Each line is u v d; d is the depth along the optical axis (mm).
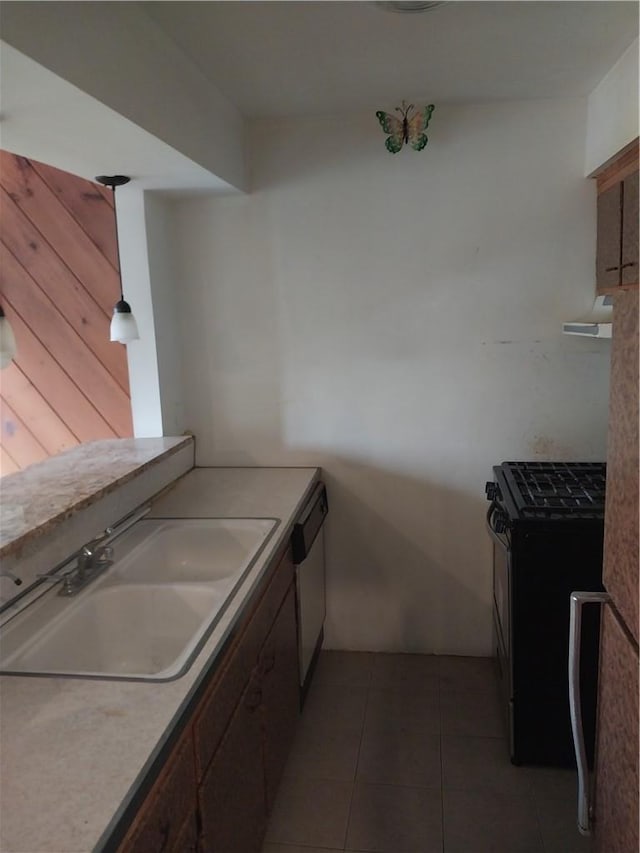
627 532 1054
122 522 2178
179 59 1824
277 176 2605
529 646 2146
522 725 2203
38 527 1649
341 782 2184
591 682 2129
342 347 2709
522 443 2670
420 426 2723
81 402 2668
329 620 2938
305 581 2416
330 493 2842
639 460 972
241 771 1571
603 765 1211
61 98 1326
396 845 1935
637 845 987
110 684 1276
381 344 2682
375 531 2840
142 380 2611
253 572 1769
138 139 1665
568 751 2201
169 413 2707
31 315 2611
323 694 2646
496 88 2268
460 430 2697
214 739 1374
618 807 1103
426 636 2902
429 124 2482
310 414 2787
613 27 1752
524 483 2367
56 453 2637
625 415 1058
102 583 1777
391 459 2770
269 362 2770
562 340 2561
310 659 2561
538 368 2600
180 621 1758
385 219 2584
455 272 2582
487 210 2520
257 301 2723
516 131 2451
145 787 1021
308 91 2238
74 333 2613
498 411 2658
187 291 2756
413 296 2623
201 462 2896
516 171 2479
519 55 1953
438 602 2861
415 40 1812
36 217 2535
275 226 2648
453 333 2627
